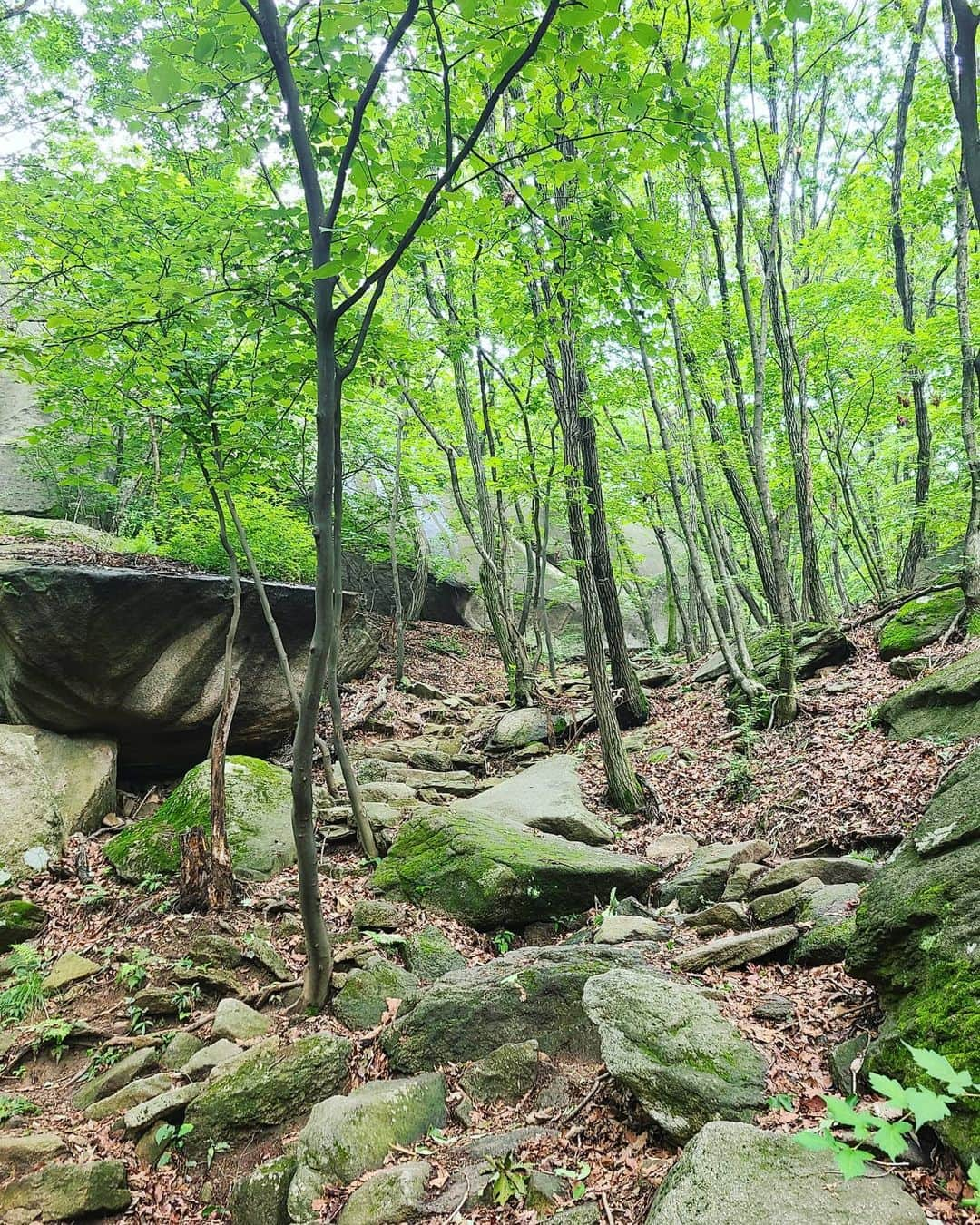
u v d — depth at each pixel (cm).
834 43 1004
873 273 1301
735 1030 333
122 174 649
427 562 1727
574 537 828
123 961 522
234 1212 340
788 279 1487
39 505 1258
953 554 1128
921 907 311
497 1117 357
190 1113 389
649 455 1160
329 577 429
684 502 1344
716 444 1066
